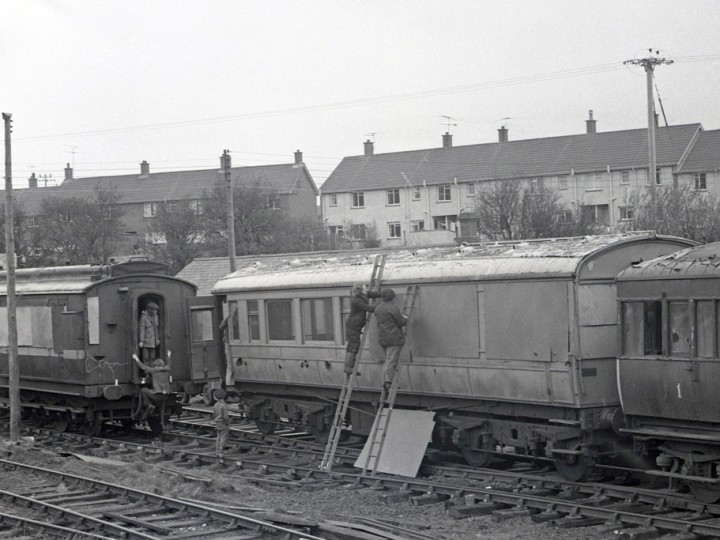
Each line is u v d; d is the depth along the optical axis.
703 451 14.98
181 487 17.83
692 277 14.98
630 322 15.99
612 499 15.80
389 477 18.58
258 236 68.25
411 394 19.98
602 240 17.45
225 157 38.06
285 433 25.06
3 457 22.50
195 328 25.69
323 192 86.50
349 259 22.25
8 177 23.45
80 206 72.31
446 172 81.50
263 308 23.52
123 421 27.92
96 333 25.22
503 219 53.72
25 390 28.17
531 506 15.52
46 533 15.28
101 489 18.28
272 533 14.27
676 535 13.40
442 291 18.97
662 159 72.75
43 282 27.02
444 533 14.15
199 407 31.67
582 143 77.62
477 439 18.77
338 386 21.53
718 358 14.55
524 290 17.42
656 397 15.49
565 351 16.70
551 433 17.20
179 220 68.44
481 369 18.22
